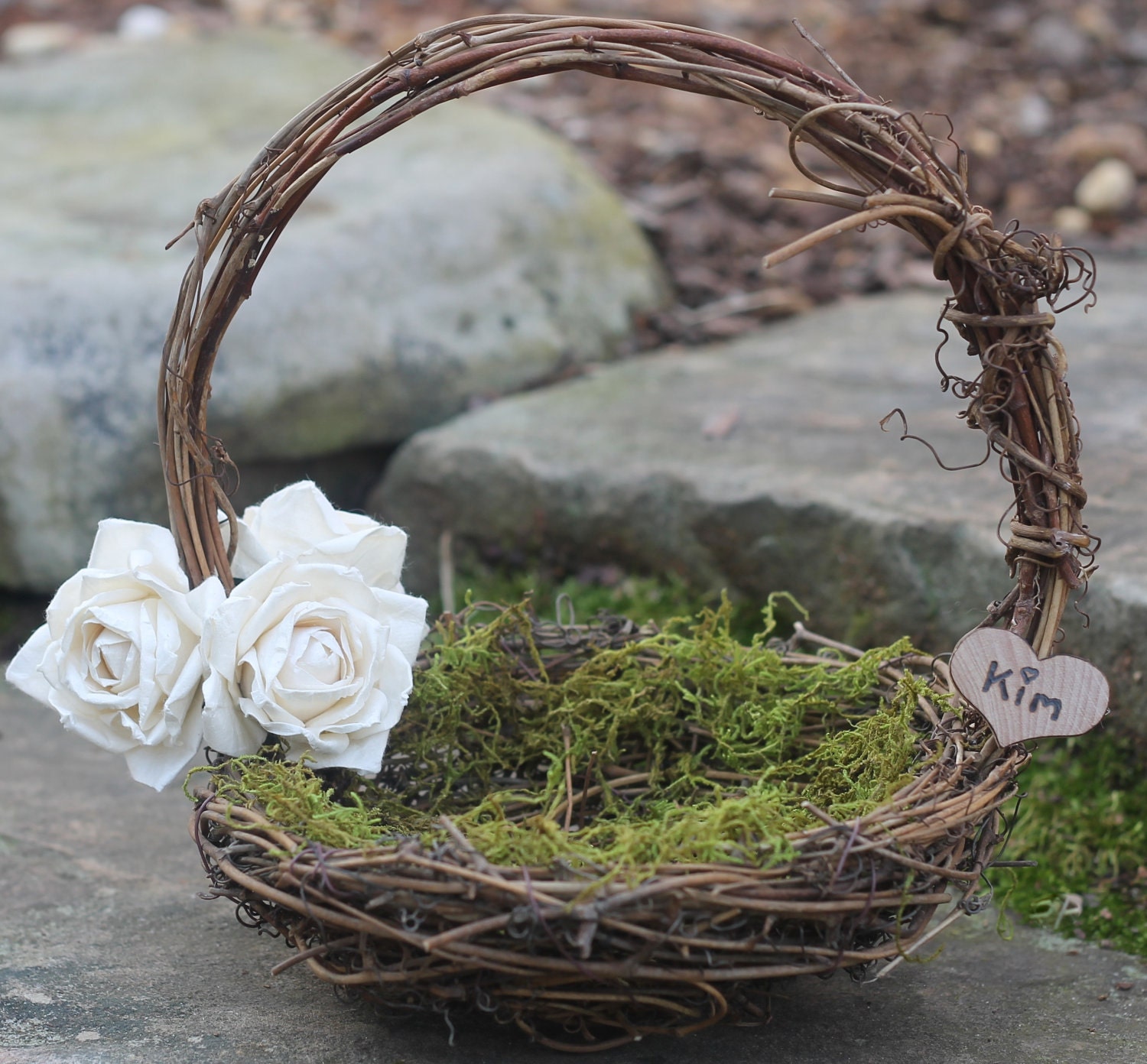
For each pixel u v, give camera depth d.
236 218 0.80
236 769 0.81
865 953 0.77
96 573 0.81
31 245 1.27
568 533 1.13
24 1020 0.81
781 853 0.76
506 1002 0.77
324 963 0.78
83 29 2.21
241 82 1.75
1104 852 0.91
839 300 1.61
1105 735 0.94
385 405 1.27
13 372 1.14
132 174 1.47
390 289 1.29
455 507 1.20
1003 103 2.17
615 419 1.21
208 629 0.80
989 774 0.80
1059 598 0.79
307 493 0.85
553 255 1.43
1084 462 1.05
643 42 0.78
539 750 0.87
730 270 1.60
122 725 0.81
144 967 0.84
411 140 1.52
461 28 0.79
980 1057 0.80
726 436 1.14
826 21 2.33
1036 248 0.78
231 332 1.18
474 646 0.88
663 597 1.09
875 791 0.80
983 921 0.88
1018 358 0.78
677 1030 0.77
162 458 0.82
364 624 0.81
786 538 1.05
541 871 0.75
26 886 0.89
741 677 0.87
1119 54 2.38
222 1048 0.80
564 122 1.82
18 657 0.82
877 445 1.10
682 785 0.87
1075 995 0.84
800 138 0.78
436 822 0.82
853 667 0.86
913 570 1.01
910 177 0.77
